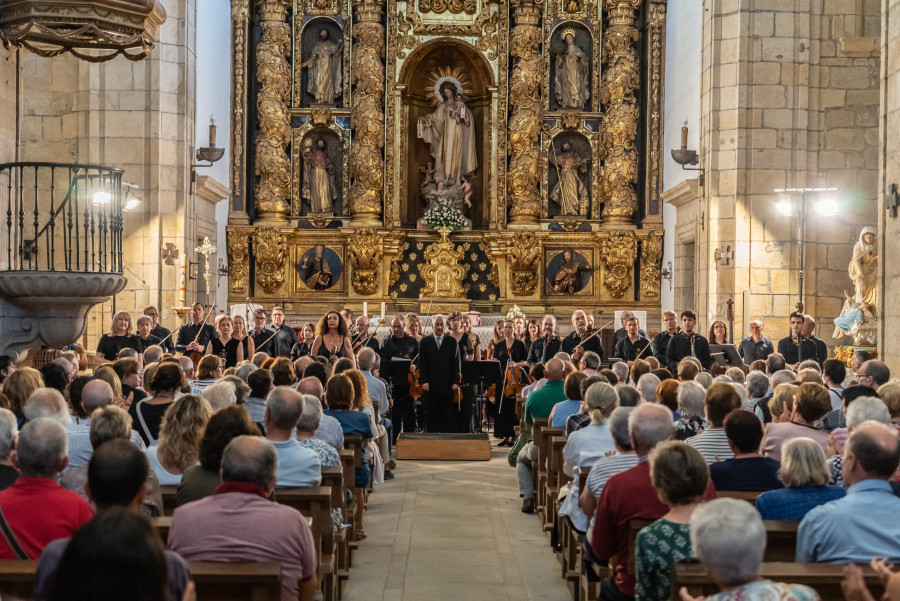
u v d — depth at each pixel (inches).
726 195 693.9
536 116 901.2
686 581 145.7
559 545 314.3
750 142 687.7
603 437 274.8
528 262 888.3
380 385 440.5
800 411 257.1
